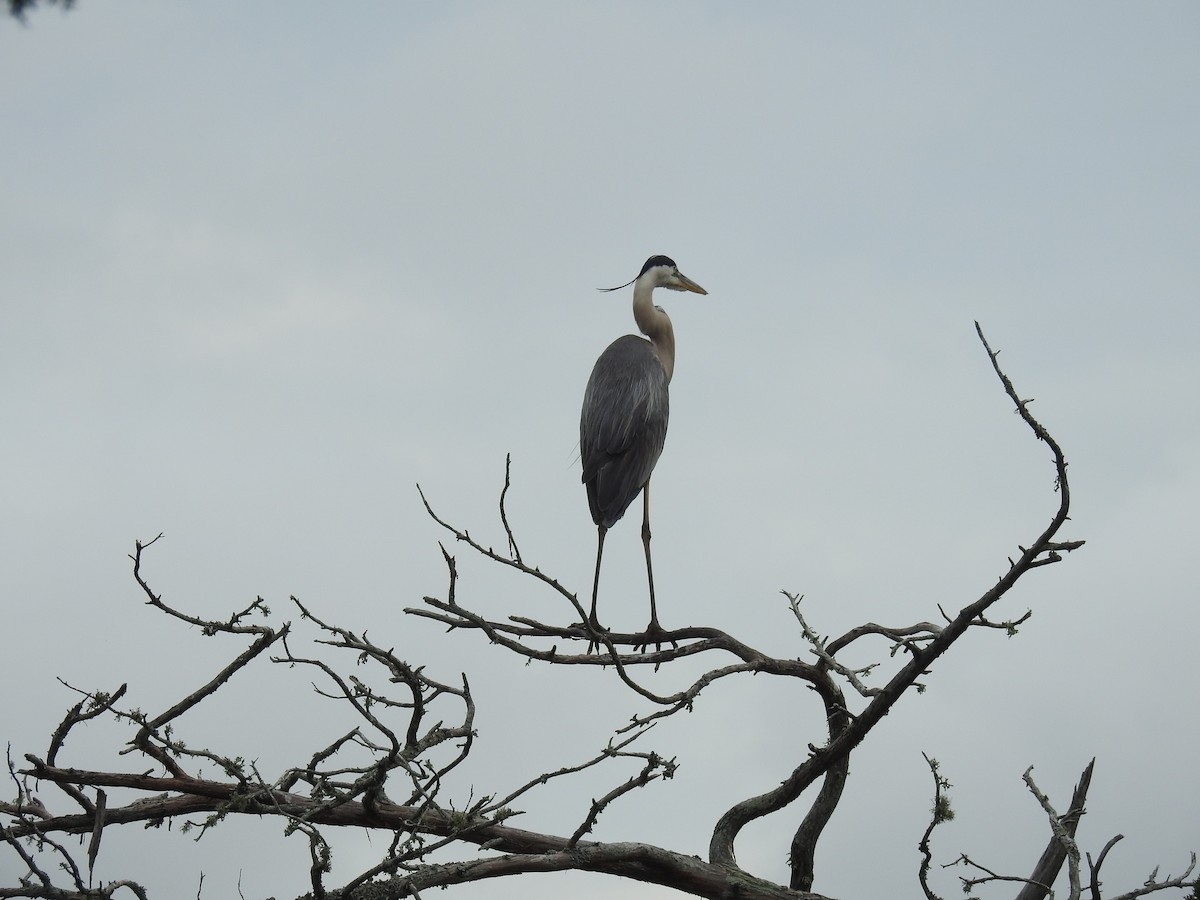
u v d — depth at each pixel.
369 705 9.66
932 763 10.89
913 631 13.65
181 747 9.80
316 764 9.90
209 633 9.94
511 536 9.77
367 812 10.80
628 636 13.62
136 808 11.02
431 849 9.57
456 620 11.34
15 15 11.27
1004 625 10.66
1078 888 10.48
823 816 13.71
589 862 11.42
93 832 9.53
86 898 9.02
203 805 11.19
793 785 12.72
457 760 9.46
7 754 9.62
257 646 10.17
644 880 11.97
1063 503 9.77
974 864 10.78
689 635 13.57
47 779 10.57
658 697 10.70
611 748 9.43
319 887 9.41
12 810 10.80
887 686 11.58
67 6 11.52
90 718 10.23
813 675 13.34
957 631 10.80
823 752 12.35
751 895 12.05
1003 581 10.34
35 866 8.82
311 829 9.25
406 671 9.53
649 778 9.55
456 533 9.88
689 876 11.93
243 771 9.84
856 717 12.05
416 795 9.41
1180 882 10.38
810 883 13.82
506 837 11.81
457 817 9.59
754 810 13.05
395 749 9.34
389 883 10.60
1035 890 13.12
